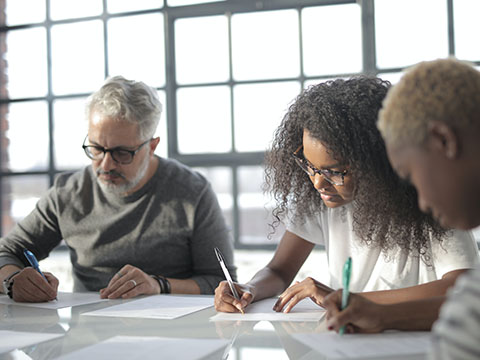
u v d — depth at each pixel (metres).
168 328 1.08
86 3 3.16
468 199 0.66
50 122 3.22
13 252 1.84
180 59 3.01
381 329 0.98
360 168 1.25
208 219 1.86
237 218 2.96
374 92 1.31
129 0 3.08
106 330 1.07
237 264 2.77
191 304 1.35
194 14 2.96
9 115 3.29
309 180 1.50
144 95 1.78
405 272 1.45
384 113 0.72
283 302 1.24
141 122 1.75
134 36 3.07
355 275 1.51
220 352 0.89
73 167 3.19
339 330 0.97
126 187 1.79
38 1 3.24
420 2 2.70
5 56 3.29
